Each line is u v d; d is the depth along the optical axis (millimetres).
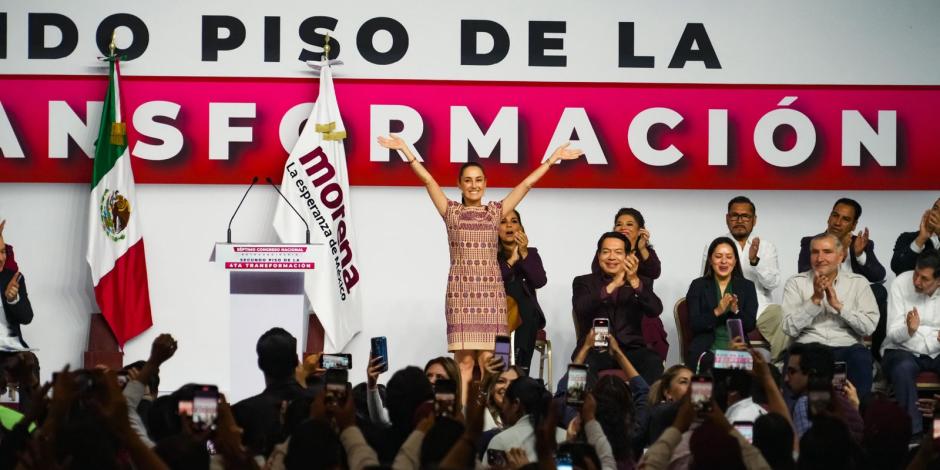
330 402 6969
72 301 15070
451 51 15391
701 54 15484
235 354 11234
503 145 15367
